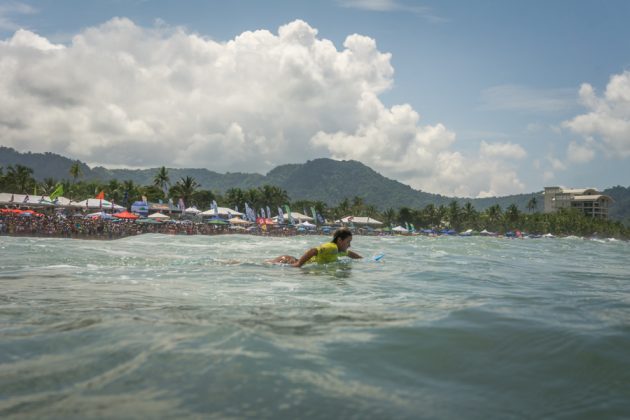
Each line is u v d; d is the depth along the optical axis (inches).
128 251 438.0
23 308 145.9
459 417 70.0
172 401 71.0
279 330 117.6
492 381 86.0
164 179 4598.9
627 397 79.8
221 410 68.2
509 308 154.0
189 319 129.0
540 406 75.4
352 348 102.7
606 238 6801.2
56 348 97.8
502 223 6776.6
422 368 91.9
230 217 3459.6
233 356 92.3
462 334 116.0
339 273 270.4
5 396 72.9
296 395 74.9
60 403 70.2
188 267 288.7
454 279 247.3
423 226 7027.6
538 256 505.7
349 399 74.7
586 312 148.2
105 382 78.5
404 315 140.6
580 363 96.0
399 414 69.9
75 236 1720.0
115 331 112.0
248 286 213.0
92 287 201.5
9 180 4220.0
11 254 361.4
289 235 3021.7
